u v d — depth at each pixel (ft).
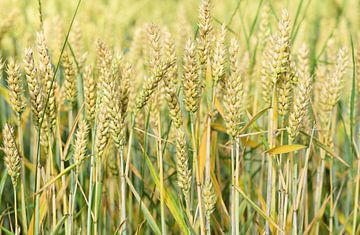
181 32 5.42
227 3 8.07
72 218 4.21
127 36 7.59
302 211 4.47
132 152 4.87
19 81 3.99
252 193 4.95
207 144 4.12
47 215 4.40
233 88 4.04
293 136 4.18
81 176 4.50
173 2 10.12
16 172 4.00
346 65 4.56
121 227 4.20
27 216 4.50
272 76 4.13
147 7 10.02
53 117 4.12
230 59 4.06
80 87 4.69
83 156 4.07
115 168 4.58
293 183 4.33
